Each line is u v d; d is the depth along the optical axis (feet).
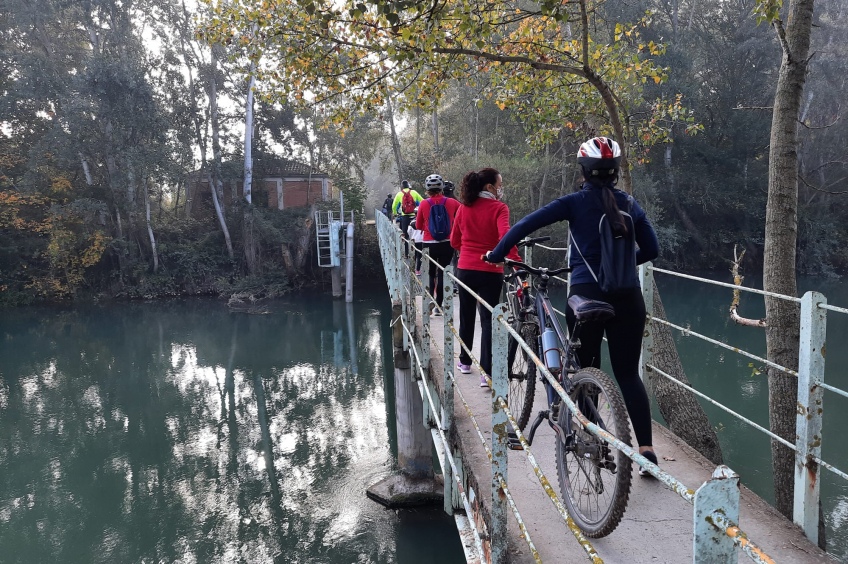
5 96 93.71
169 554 28.22
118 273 102.68
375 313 88.17
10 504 33.40
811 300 9.00
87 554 28.48
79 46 109.19
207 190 116.06
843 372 46.55
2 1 97.50
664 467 11.76
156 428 44.60
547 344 10.62
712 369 49.11
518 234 9.92
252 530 30.12
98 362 63.93
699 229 108.47
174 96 106.73
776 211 17.28
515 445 12.33
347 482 34.37
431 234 24.39
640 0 84.89
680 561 8.65
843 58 102.63
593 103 27.50
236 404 49.70
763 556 2.93
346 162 127.13
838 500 29.17
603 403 8.92
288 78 27.58
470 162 93.97
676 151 104.83
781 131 17.21
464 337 17.79
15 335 77.97
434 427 16.61
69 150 92.32
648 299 14.55
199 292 105.40
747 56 100.12
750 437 36.04
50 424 45.91
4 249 96.78
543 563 8.64
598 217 9.60
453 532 28.76
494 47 26.13
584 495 9.86
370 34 24.82
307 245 107.76
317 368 60.03
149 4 102.89
